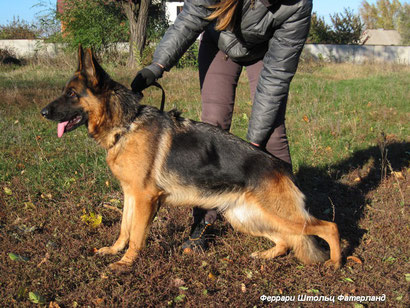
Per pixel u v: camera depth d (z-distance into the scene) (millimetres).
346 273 3188
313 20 29609
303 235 3287
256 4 2855
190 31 3104
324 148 6309
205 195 3227
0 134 6508
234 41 3221
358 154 6203
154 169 3111
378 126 7590
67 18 19750
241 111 8641
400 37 41750
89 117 3174
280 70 3035
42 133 6809
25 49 22328
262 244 3623
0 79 12406
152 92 10469
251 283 3059
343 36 28922
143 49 17422
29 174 4906
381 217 4141
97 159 5469
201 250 3426
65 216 3920
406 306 2754
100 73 3117
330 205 4559
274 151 3588
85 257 3256
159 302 2768
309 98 10438
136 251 3193
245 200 3240
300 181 5234
